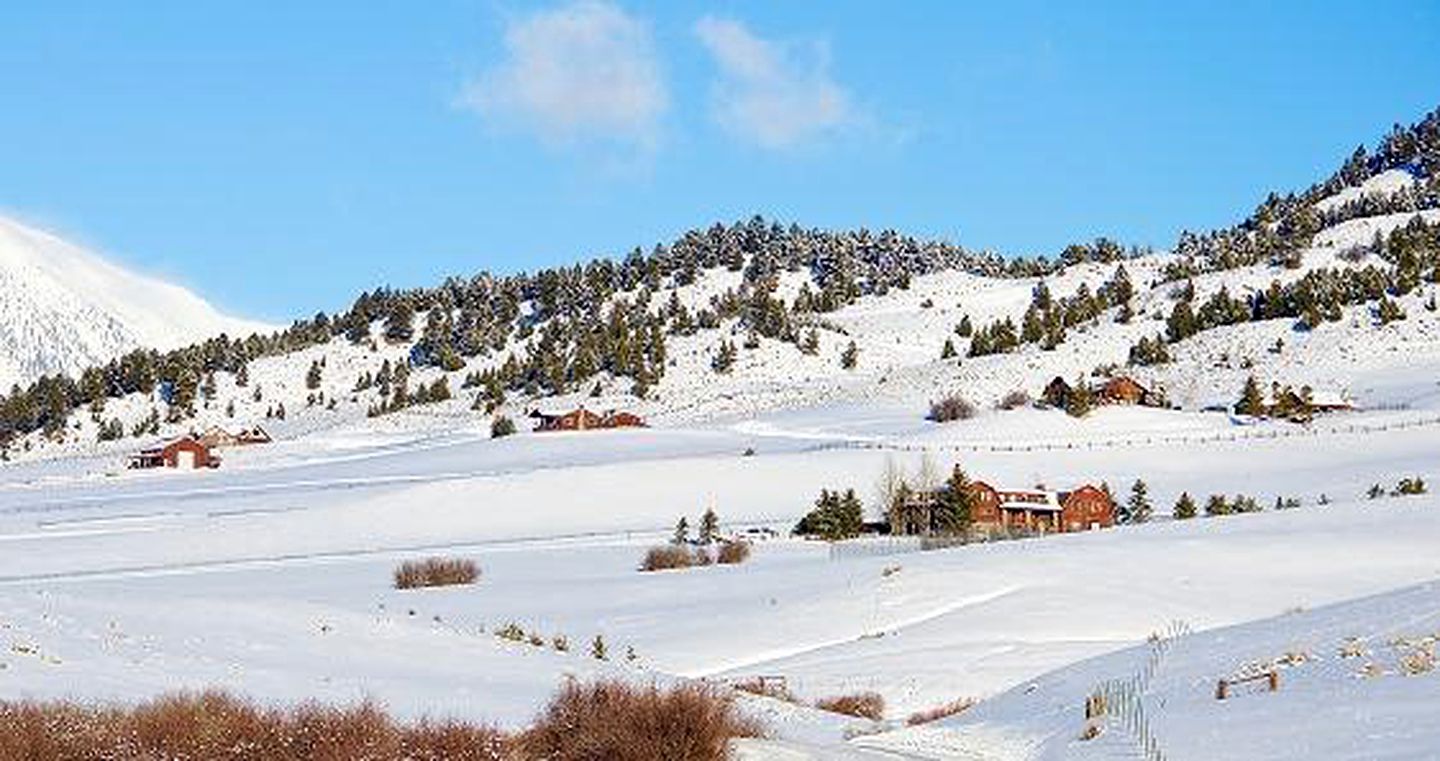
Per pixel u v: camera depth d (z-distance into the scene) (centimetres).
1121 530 8294
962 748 3164
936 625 5888
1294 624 3659
